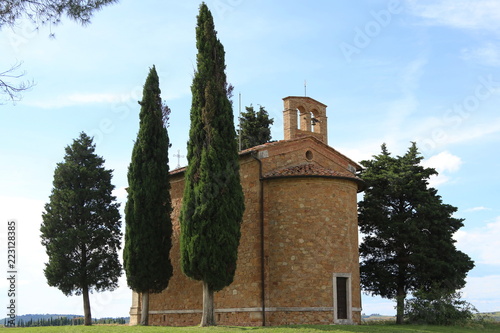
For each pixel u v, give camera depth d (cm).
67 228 3606
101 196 3750
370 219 3612
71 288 3519
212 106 2567
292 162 2942
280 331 2111
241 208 2550
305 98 3147
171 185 3353
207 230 2459
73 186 3725
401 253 3588
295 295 2608
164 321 3198
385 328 2372
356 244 2861
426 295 3116
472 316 3056
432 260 3416
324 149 3125
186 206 2528
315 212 2702
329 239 2695
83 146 3816
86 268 3525
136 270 2881
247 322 2678
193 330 2175
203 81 2623
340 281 2709
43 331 2353
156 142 3034
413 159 3762
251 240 2766
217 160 2509
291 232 2684
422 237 3494
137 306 3478
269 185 2778
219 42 2692
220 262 2444
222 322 2800
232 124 2612
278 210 2730
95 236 3581
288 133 3064
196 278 2488
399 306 3228
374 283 3612
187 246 2491
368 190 3731
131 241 2912
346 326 2345
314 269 2636
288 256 2661
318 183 2739
